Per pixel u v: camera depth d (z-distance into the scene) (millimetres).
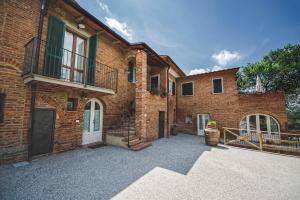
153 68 11555
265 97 9656
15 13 4203
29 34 4473
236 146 8125
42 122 4754
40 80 3936
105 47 7188
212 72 11547
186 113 12805
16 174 3400
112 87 7414
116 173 3795
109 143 6848
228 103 10891
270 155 6359
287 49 14242
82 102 6082
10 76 4031
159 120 9727
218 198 2824
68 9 5371
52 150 5012
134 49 8305
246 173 4195
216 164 4918
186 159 5312
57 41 4988
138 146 6504
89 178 3428
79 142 5938
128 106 8664
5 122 3904
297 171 4449
